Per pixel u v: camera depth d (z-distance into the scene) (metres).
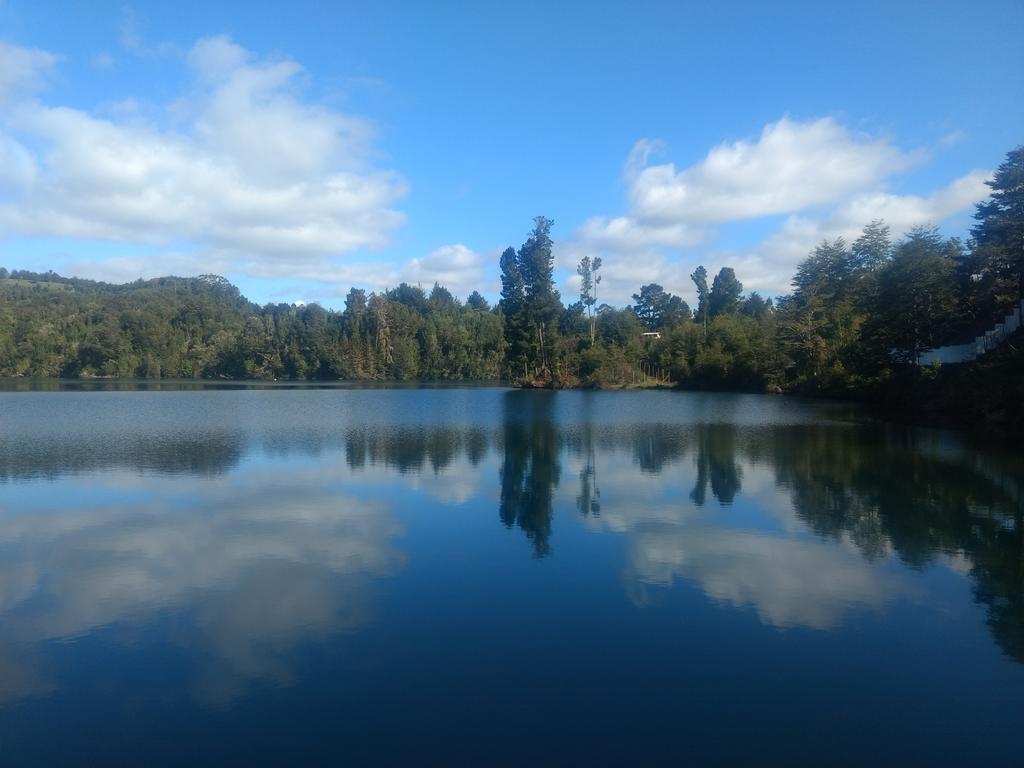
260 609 11.43
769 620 11.02
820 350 70.88
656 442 32.53
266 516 17.77
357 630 10.62
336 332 131.50
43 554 14.46
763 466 25.31
